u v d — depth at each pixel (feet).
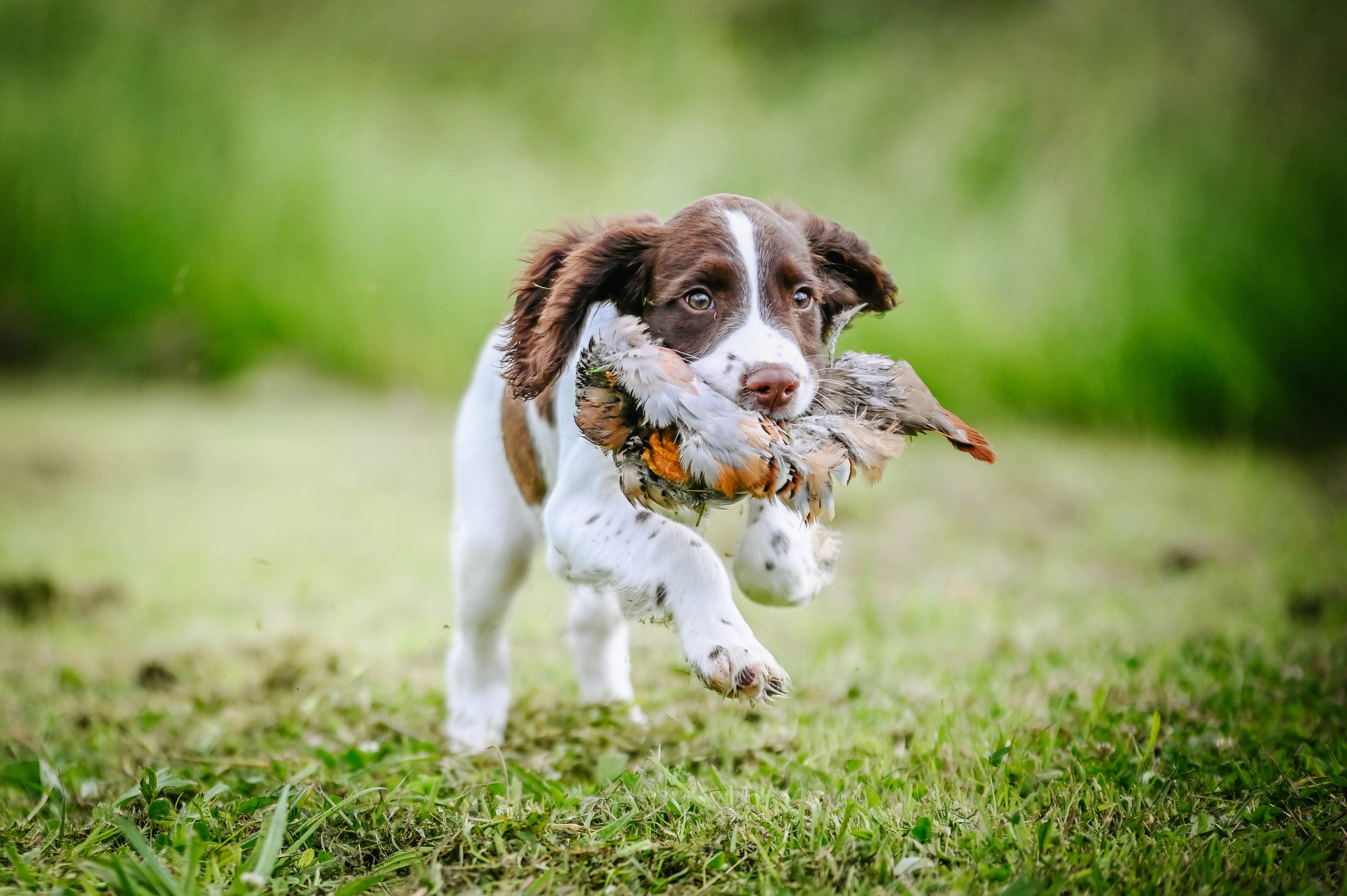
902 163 54.75
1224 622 23.12
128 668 23.03
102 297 60.13
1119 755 15.40
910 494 36.19
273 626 25.27
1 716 20.27
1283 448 44.55
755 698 12.87
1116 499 35.68
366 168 59.26
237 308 58.13
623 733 17.13
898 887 11.96
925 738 16.63
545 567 28.45
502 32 64.39
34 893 11.98
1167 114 51.21
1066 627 23.32
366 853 13.21
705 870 12.35
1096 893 11.75
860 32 60.54
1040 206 51.19
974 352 49.06
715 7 63.77
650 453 12.82
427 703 19.95
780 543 13.96
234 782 15.81
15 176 61.57
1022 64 55.11
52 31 64.49
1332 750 15.60
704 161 57.31
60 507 36.32
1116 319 48.08
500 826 13.29
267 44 64.85
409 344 55.88
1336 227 47.26
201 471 40.86
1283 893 11.73
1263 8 50.75
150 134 61.82
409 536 33.35
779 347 13.50
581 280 14.60
